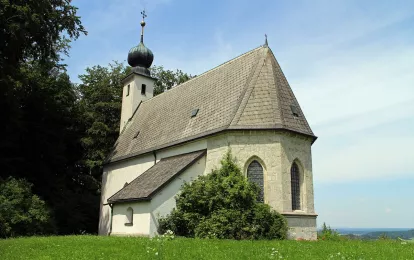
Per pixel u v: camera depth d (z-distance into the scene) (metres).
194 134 24.14
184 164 22.17
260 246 13.03
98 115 40.31
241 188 18.94
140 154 29.20
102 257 10.52
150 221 20.11
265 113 21.69
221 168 20.30
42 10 24.75
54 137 35.47
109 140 39.41
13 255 11.46
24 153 33.56
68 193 34.69
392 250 12.88
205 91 27.70
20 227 23.64
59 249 12.45
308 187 22.06
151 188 21.28
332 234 22.17
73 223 33.09
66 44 35.16
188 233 19.05
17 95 27.81
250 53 26.16
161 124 30.16
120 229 23.38
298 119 22.62
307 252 11.79
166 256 10.44
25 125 33.19
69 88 37.81
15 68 26.44
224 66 28.09
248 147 21.19
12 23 23.23
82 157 38.62
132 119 37.38
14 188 24.53
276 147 20.95
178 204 19.98
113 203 24.33
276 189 20.45
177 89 32.69
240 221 18.09
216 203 18.88
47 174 33.94
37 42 26.81
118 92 44.06
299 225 20.69
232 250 11.72
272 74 23.52
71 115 37.97
